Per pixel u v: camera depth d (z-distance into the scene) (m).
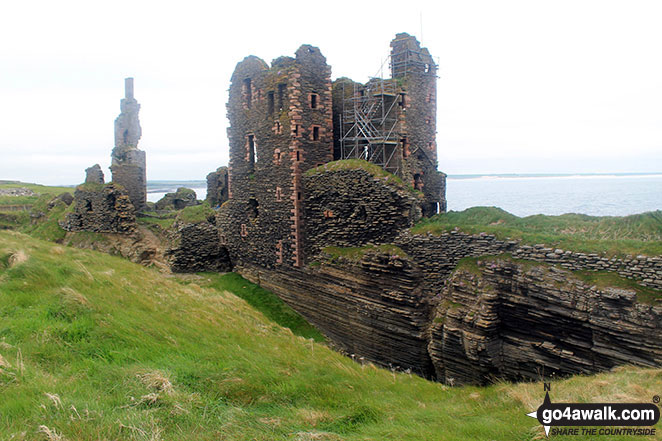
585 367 16.19
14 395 7.04
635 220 18.38
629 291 15.05
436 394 14.62
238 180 35.22
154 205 64.62
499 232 19.73
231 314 19.19
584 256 16.75
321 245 28.12
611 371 14.62
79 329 10.41
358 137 30.39
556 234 19.47
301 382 11.09
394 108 30.39
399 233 23.59
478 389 15.86
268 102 30.92
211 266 37.75
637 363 14.75
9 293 12.00
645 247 15.77
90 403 7.28
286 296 30.75
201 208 39.38
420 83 32.50
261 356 12.86
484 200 131.75
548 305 17.20
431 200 33.72
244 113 33.88
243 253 35.12
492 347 18.58
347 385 12.14
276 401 9.76
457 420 10.52
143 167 57.88
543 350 17.47
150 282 20.39
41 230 54.81
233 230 36.22
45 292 12.58
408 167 31.08
